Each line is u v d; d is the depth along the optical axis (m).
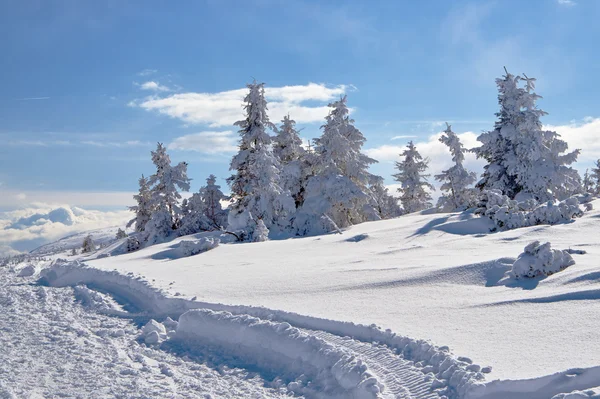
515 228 18.58
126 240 39.59
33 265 20.69
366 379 5.86
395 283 10.23
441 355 6.12
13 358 8.07
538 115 27.98
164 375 7.34
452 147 36.16
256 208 32.41
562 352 5.67
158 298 11.67
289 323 8.48
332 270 12.67
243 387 6.76
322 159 33.91
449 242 15.68
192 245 22.67
